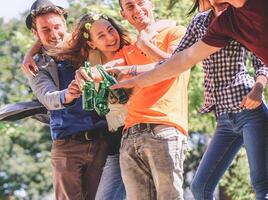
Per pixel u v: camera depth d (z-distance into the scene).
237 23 3.50
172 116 4.19
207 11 4.26
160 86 4.23
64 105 4.42
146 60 4.38
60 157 4.73
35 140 23.44
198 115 12.09
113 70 4.16
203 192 4.38
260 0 3.34
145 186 4.24
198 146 18.59
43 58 4.75
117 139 4.73
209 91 4.28
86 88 4.09
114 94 4.06
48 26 4.72
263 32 3.39
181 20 11.10
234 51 4.16
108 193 4.76
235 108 4.17
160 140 4.14
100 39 4.47
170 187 4.09
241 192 12.59
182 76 4.32
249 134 4.12
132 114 4.25
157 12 11.29
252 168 4.13
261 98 4.07
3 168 23.33
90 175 4.74
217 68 4.20
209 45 3.66
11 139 23.05
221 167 4.35
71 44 4.64
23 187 23.45
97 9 11.16
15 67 21.34
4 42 21.33
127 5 4.43
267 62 3.49
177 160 4.14
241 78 4.16
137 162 4.24
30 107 4.72
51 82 4.64
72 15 11.64
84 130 4.68
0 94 21.19
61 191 4.76
